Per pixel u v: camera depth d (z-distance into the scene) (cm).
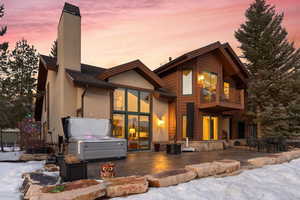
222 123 1797
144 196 454
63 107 1058
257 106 1905
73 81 1000
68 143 945
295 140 1836
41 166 765
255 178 650
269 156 927
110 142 922
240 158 966
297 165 895
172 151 1161
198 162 838
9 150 1658
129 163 816
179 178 553
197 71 1519
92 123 1012
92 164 801
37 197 364
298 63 1883
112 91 1198
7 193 473
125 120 1272
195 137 1484
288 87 1766
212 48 1577
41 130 1783
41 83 1708
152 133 1412
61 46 1141
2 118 1317
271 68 1942
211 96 1611
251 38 2036
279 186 589
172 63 1552
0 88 1421
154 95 1443
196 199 458
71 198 387
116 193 447
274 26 1928
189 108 1512
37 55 2311
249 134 2077
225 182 588
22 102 1418
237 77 1969
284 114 1712
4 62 1572
